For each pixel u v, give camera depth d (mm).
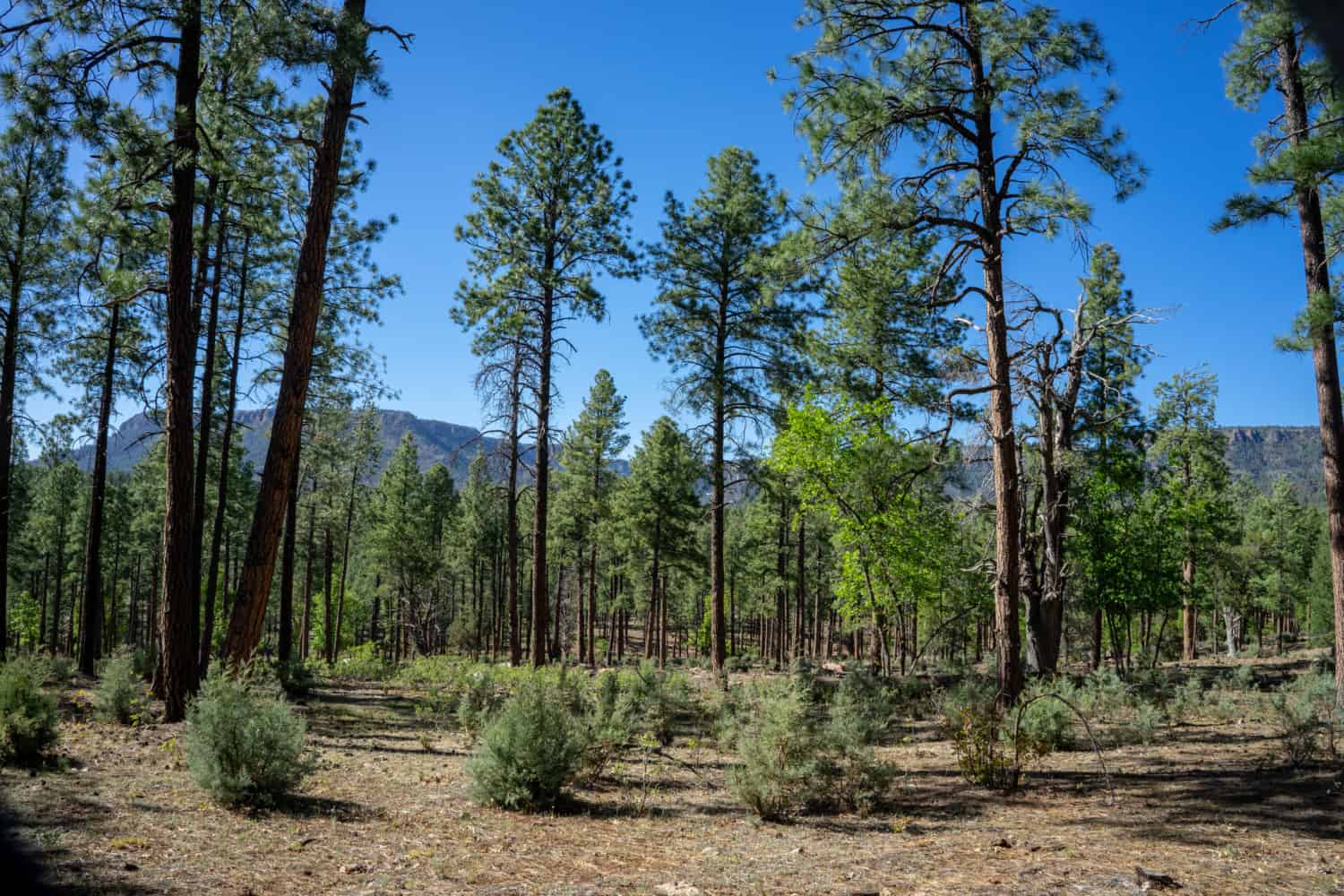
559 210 23531
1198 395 34094
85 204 14672
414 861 6039
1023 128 12633
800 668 27062
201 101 15031
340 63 11133
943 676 24391
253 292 19984
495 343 22953
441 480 57156
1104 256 25984
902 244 22656
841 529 23250
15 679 8383
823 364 25406
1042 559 20906
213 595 21125
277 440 12109
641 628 90312
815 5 12930
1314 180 10570
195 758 7352
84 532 46656
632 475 41781
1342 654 12875
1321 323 10984
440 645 65000
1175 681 23406
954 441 18391
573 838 7062
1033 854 6434
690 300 23156
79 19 10969
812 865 6203
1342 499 12914
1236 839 6719
